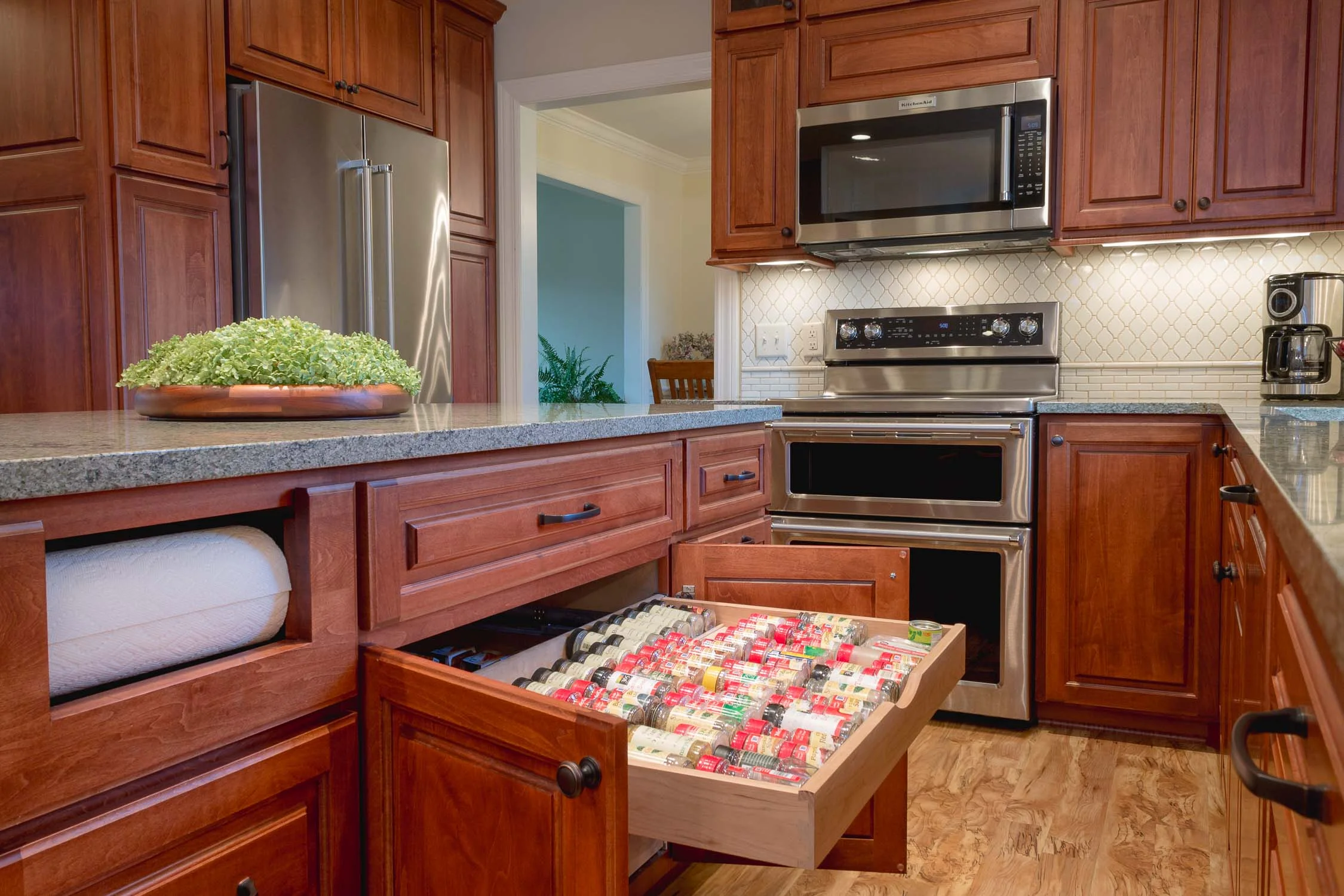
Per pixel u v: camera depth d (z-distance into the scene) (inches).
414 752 37.9
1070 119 109.7
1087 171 109.6
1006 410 105.9
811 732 41.1
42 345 105.3
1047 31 109.5
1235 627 64.4
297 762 36.7
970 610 107.4
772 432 116.4
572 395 279.3
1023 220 110.1
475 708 34.9
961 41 112.8
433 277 138.8
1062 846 77.9
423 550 42.6
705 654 52.6
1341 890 16.9
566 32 150.7
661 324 280.5
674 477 65.5
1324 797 19.1
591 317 317.7
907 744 44.5
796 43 121.3
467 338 151.2
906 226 115.2
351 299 123.3
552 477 52.0
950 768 94.9
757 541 80.3
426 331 137.5
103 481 29.9
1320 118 100.5
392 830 38.9
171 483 32.4
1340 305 103.8
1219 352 117.6
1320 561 18.1
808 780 35.4
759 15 122.3
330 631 38.6
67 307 103.3
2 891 27.3
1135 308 120.9
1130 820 82.8
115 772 30.5
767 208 124.6
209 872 33.6
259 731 35.5
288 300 115.1
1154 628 101.0
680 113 232.7
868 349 130.0
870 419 111.7
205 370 50.3
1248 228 104.1
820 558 63.9
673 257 285.4
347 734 39.1
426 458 43.4
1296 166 101.6
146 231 103.7
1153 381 120.3
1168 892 70.4
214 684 33.8
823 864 63.9
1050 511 104.6
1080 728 107.0
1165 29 105.7
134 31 102.0
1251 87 102.8
